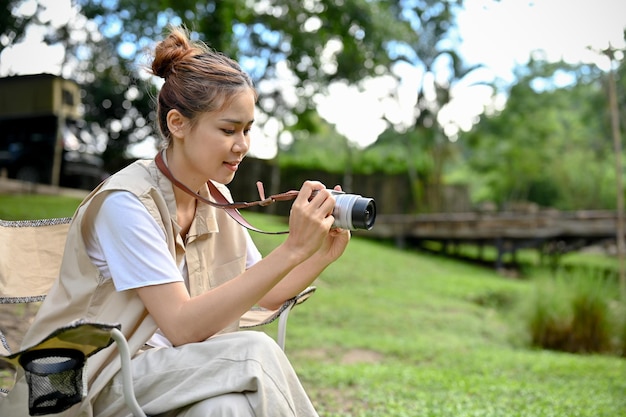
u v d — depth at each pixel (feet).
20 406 5.74
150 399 5.62
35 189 37.76
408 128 76.84
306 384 16.40
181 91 6.19
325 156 81.20
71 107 28.02
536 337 26.61
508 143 84.74
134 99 45.60
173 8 30.27
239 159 6.35
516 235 52.54
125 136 50.03
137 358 5.82
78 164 47.67
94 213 6.15
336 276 37.50
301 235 5.88
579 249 53.11
